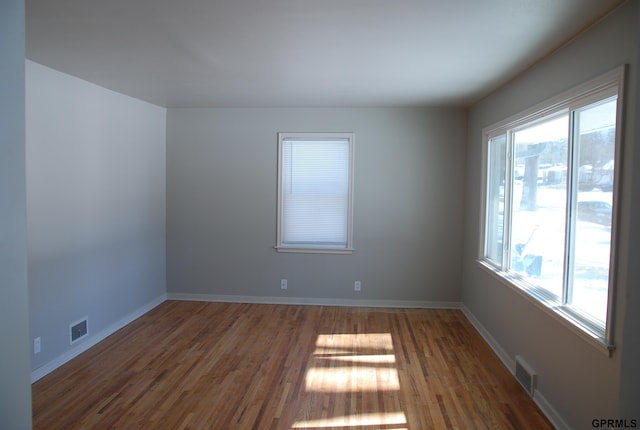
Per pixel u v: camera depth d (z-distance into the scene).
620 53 2.17
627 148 2.10
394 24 2.48
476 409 3.05
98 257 4.30
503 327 3.90
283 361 3.87
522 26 2.48
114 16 2.40
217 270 5.77
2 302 1.53
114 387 3.35
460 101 4.99
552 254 3.06
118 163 4.63
